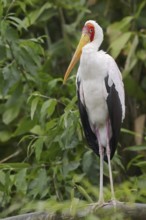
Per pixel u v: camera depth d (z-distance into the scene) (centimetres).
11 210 1245
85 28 1219
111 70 1184
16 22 1309
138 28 1522
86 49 1191
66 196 1241
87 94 1190
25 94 1333
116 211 1034
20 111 1402
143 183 1217
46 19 1496
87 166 1244
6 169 1243
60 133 1232
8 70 1256
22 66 1277
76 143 1241
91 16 1523
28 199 1244
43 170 1236
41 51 1273
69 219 1045
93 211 1041
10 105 1359
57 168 1247
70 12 1528
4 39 1253
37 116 1263
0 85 1257
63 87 1370
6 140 1403
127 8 1540
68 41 1491
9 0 1365
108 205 1051
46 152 1255
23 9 1302
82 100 1201
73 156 1264
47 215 1055
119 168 1397
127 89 1453
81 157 1263
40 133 1277
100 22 1517
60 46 1492
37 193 1220
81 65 1190
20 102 1348
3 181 1214
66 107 1211
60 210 1046
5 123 1369
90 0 1524
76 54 1218
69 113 1217
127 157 1464
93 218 1008
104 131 1196
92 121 1200
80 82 1198
